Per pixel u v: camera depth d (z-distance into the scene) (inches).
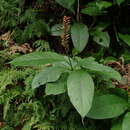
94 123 71.8
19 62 64.5
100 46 92.7
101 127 71.9
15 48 83.4
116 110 63.3
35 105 71.7
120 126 64.5
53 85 64.1
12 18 94.6
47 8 96.2
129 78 77.7
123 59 86.6
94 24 94.0
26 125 70.5
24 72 75.5
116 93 69.2
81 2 93.7
